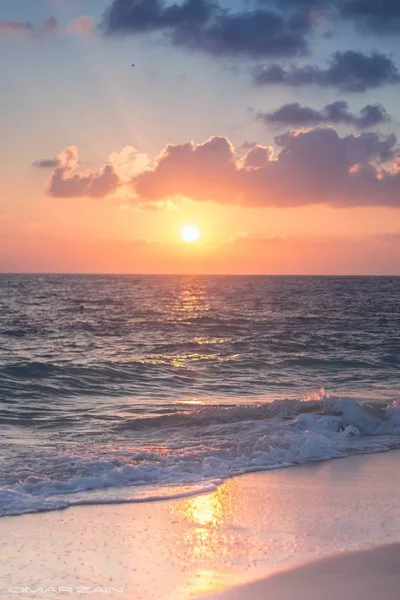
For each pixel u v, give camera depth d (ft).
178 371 75.25
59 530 23.49
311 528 24.00
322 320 154.30
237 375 73.77
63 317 166.09
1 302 247.50
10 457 33.78
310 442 37.52
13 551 21.38
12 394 60.29
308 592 18.51
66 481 29.53
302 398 50.72
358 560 20.88
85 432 43.21
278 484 30.48
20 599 17.97
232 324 139.64
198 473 32.01
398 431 44.86
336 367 80.48
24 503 26.40
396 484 31.04
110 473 30.50
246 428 42.80
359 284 591.78
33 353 91.25
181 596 18.26
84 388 64.59
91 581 19.16
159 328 131.44
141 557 21.02
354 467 34.50
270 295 324.39
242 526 24.17
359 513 25.96
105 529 23.66
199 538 22.81
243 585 18.97
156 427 44.09
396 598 18.22
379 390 64.08
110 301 257.75
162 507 26.43
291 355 90.17
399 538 23.02
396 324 145.28
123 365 77.36
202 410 47.83
